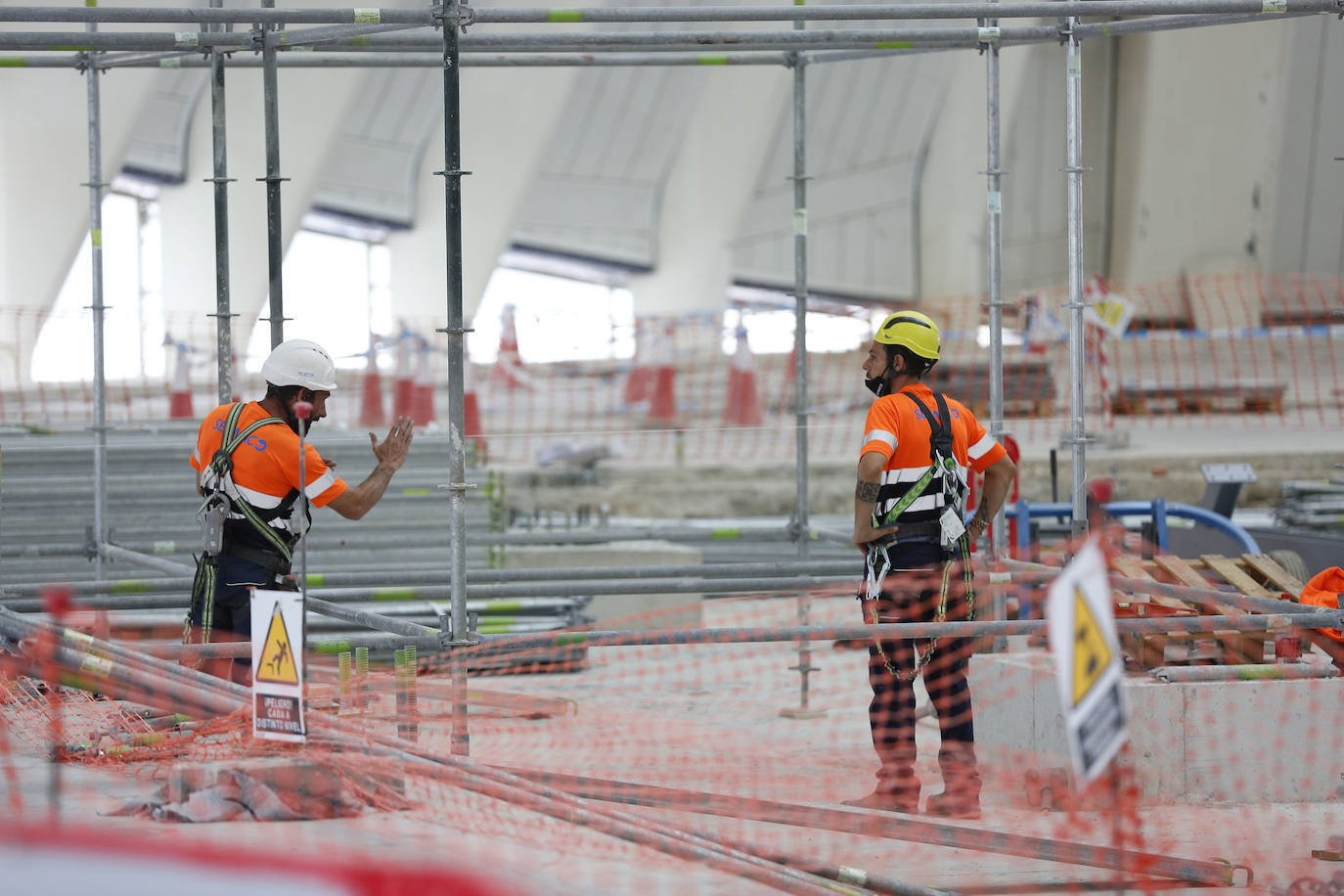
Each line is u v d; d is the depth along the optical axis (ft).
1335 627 53.16
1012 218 383.04
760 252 402.72
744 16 57.06
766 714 70.90
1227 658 59.93
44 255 246.47
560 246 381.81
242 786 42.98
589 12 54.85
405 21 53.21
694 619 101.09
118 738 52.80
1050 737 55.01
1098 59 370.73
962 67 368.68
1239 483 90.84
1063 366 214.48
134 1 135.64
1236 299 359.46
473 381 172.96
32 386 225.97
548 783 50.24
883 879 38.83
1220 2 54.70
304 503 39.91
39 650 47.42
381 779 45.52
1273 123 355.77
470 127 302.86
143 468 90.02
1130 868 41.29
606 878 37.83
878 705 51.90
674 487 177.27
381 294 371.15
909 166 385.09
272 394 54.29
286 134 281.33
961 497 52.65
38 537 87.40
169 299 302.25
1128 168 373.81
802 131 79.00
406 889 16.61
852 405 241.76
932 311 371.35
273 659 40.52
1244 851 44.93
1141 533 79.61
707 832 42.83
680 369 240.94
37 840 17.12
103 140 248.32
